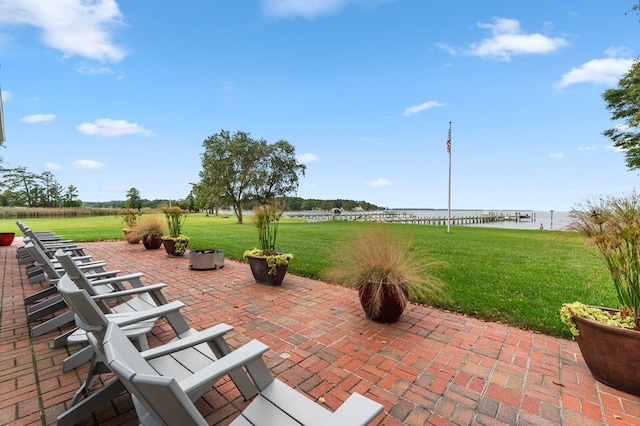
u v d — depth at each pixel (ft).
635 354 6.51
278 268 15.66
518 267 20.25
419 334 9.97
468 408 6.35
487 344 9.30
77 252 19.49
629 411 6.24
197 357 5.76
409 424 5.85
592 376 7.54
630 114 54.80
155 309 6.87
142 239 30.17
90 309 4.62
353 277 11.41
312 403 4.45
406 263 11.46
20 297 14.05
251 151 88.28
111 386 5.67
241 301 13.30
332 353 8.66
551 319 10.93
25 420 5.75
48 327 9.69
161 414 2.90
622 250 7.02
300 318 11.31
